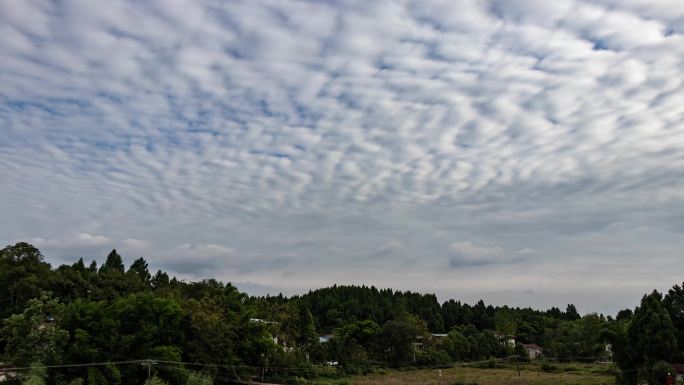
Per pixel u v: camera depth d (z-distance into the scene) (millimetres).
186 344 84875
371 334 148500
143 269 146500
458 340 162250
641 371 83188
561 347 152375
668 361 83062
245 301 119438
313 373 109250
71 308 71375
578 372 123125
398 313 195375
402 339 144625
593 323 150625
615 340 88000
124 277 112875
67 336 65375
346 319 199750
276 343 109000
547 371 130375
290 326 127188
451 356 155375
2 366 61469
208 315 89312
